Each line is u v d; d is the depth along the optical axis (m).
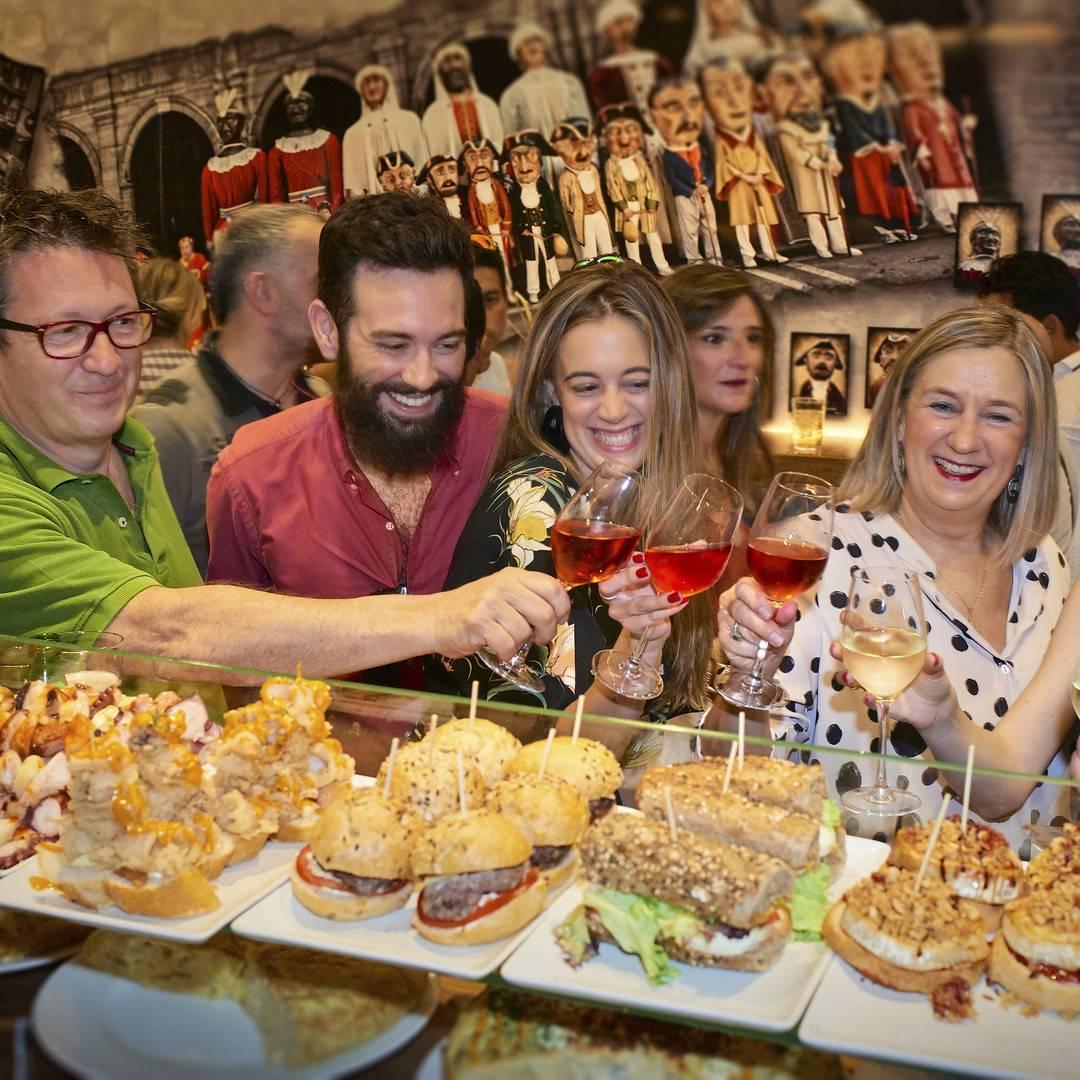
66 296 2.19
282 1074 1.11
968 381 2.29
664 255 4.60
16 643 1.72
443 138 4.76
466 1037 1.18
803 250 4.47
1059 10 4.14
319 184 4.93
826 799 1.46
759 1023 1.19
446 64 4.71
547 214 4.69
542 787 1.41
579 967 1.27
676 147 4.53
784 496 1.91
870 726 2.22
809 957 1.30
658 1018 1.22
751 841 1.34
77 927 1.33
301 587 2.82
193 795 1.39
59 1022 1.18
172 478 4.17
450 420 2.64
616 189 4.61
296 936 1.31
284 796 1.49
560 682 2.08
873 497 2.48
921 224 4.36
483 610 1.80
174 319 4.92
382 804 1.38
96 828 1.33
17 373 2.24
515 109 4.66
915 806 1.46
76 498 2.35
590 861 1.32
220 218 5.03
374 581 2.80
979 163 4.29
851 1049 1.16
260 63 4.93
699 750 1.52
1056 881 1.32
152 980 1.24
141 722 1.38
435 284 2.49
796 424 4.50
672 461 2.42
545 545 2.17
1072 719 2.11
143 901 1.32
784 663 2.24
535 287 4.72
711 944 1.26
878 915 1.27
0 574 2.08
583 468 2.44
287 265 4.20
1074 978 1.22
